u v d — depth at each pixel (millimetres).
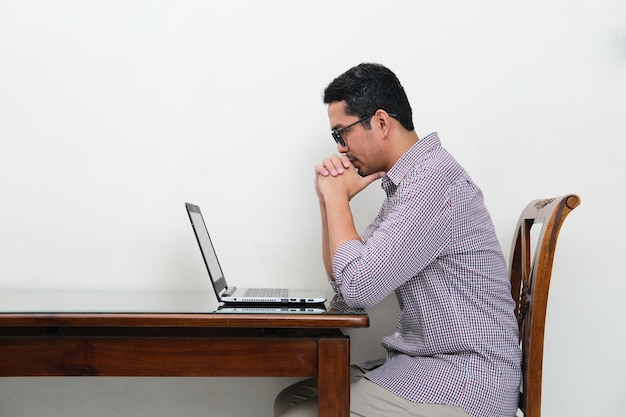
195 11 1830
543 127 1855
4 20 1805
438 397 1201
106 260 1817
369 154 1425
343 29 1844
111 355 1127
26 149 1807
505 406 1234
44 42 1813
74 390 1812
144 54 1827
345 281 1224
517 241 1627
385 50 1846
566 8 1862
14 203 1805
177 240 1828
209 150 1830
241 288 1794
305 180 1841
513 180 1854
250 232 1836
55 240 1811
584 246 1854
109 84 1822
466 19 1855
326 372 1130
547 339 1860
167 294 1636
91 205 1817
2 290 1779
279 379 1832
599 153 1856
